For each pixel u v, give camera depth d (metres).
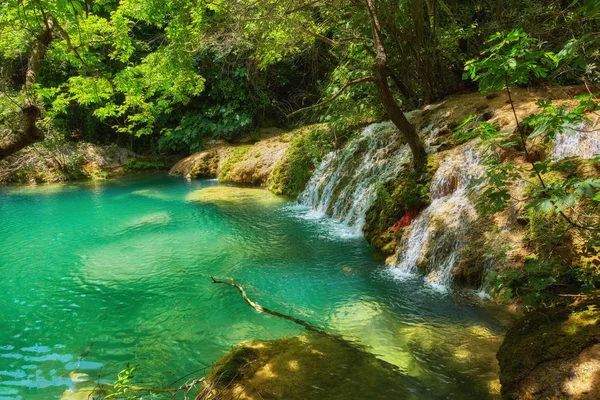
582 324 3.30
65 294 6.20
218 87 19.98
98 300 5.98
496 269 5.19
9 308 5.80
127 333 5.03
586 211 4.71
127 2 7.28
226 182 15.70
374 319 5.02
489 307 5.06
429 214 6.71
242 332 4.93
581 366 2.92
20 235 9.42
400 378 3.81
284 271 6.74
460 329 4.66
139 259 7.58
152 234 9.11
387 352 4.28
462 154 7.38
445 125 8.88
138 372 4.23
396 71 11.90
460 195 6.58
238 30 9.62
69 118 19.86
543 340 3.30
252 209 11.10
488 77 3.28
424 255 6.33
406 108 11.70
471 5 11.30
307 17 10.08
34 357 4.56
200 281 6.49
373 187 8.75
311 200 11.34
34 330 5.18
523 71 3.16
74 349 4.72
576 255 4.43
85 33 5.55
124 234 9.20
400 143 9.50
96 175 18.38
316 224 9.41
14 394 3.90
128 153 20.84
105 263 7.45
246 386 3.69
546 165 3.37
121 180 17.53
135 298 6.00
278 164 13.62
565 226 4.70
